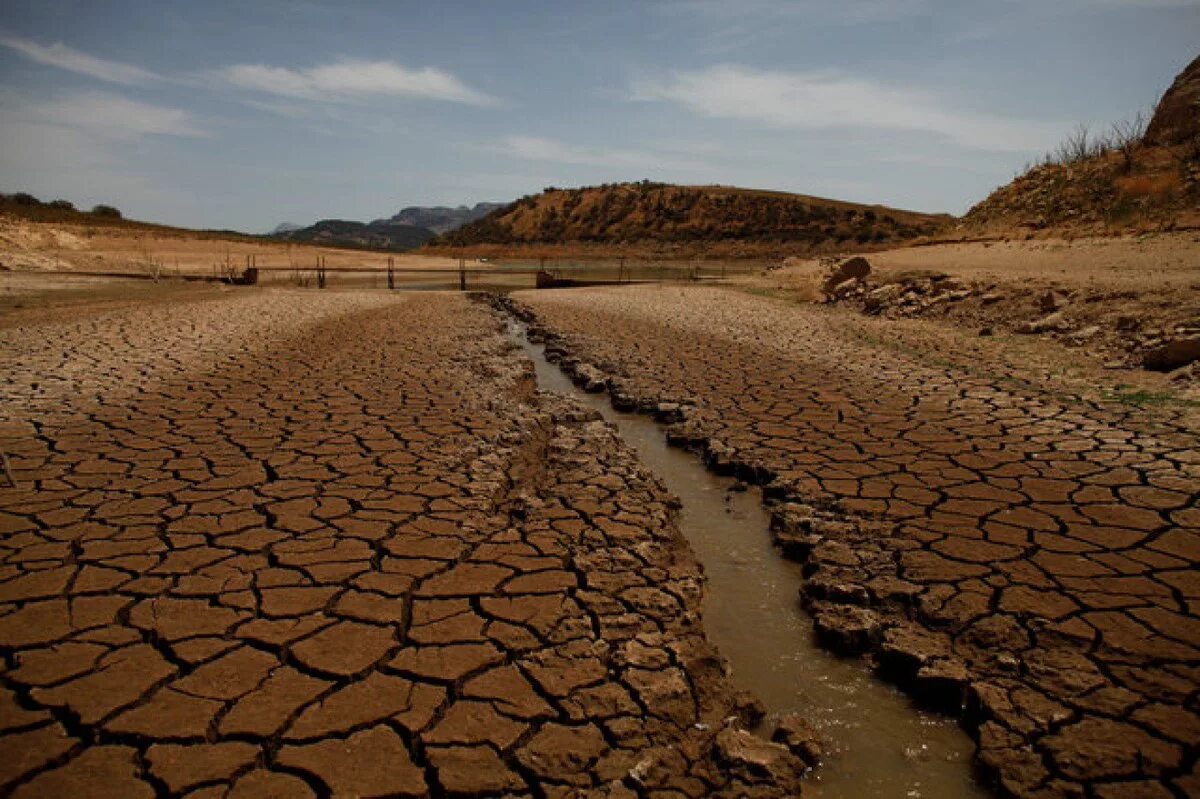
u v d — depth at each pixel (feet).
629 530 14.98
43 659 10.13
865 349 34.55
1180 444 18.71
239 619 11.28
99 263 98.94
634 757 8.64
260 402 24.93
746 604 13.09
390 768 8.32
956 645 11.00
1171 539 13.85
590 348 39.19
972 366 29.35
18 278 76.43
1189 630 10.94
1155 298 32.19
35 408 23.32
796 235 219.20
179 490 16.62
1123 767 8.38
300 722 9.02
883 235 207.62
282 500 16.14
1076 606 11.69
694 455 21.74
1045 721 9.17
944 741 9.59
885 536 14.57
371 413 23.79
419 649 10.62
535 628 11.25
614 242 238.07
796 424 22.74
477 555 13.69
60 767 8.18
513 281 113.91
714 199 250.57
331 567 13.03
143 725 8.87
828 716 10.11
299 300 62.23
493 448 20.24
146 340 36.52
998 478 17.30
